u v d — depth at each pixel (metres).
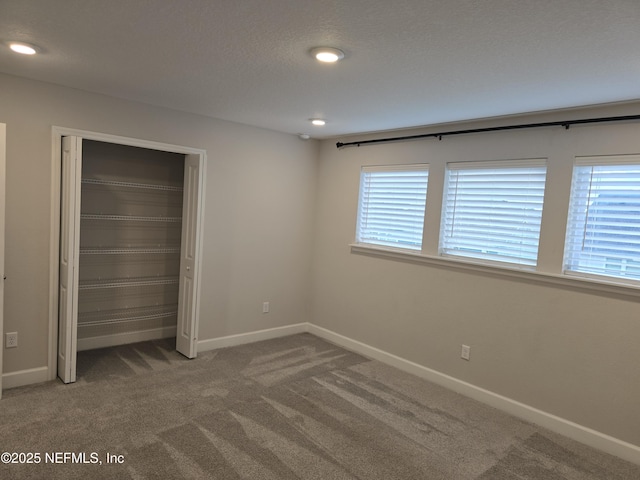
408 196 4.30
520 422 3.31
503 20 1.79
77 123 3.45
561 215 3.20
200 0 1.77
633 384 2.87
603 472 2.71
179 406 3.19
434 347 4.00
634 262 2.91
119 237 4.31
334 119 3.97
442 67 2.40
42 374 3.46
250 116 4.07
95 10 1.92
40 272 3.39
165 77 2.94
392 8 1.74
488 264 3.60
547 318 3.26
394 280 4.36
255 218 4.72
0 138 2.98
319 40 2.12
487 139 3.63
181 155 4.59
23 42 2.37
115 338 4.42
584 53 2.08
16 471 2.34
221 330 4.59
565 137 3.17
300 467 2.54
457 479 2.54
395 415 3.28
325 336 5.11
